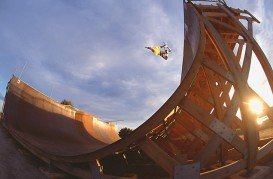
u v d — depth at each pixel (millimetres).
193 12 10422
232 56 8320
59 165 9562
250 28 10727
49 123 18172
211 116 6977
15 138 12500
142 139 7047
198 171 6531
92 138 22062
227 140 6988
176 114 13312
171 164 6484
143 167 11188
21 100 16828
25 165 9859
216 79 10539
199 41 8125
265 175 7398
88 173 8055
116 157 11391
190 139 13680
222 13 10953
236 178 7254
